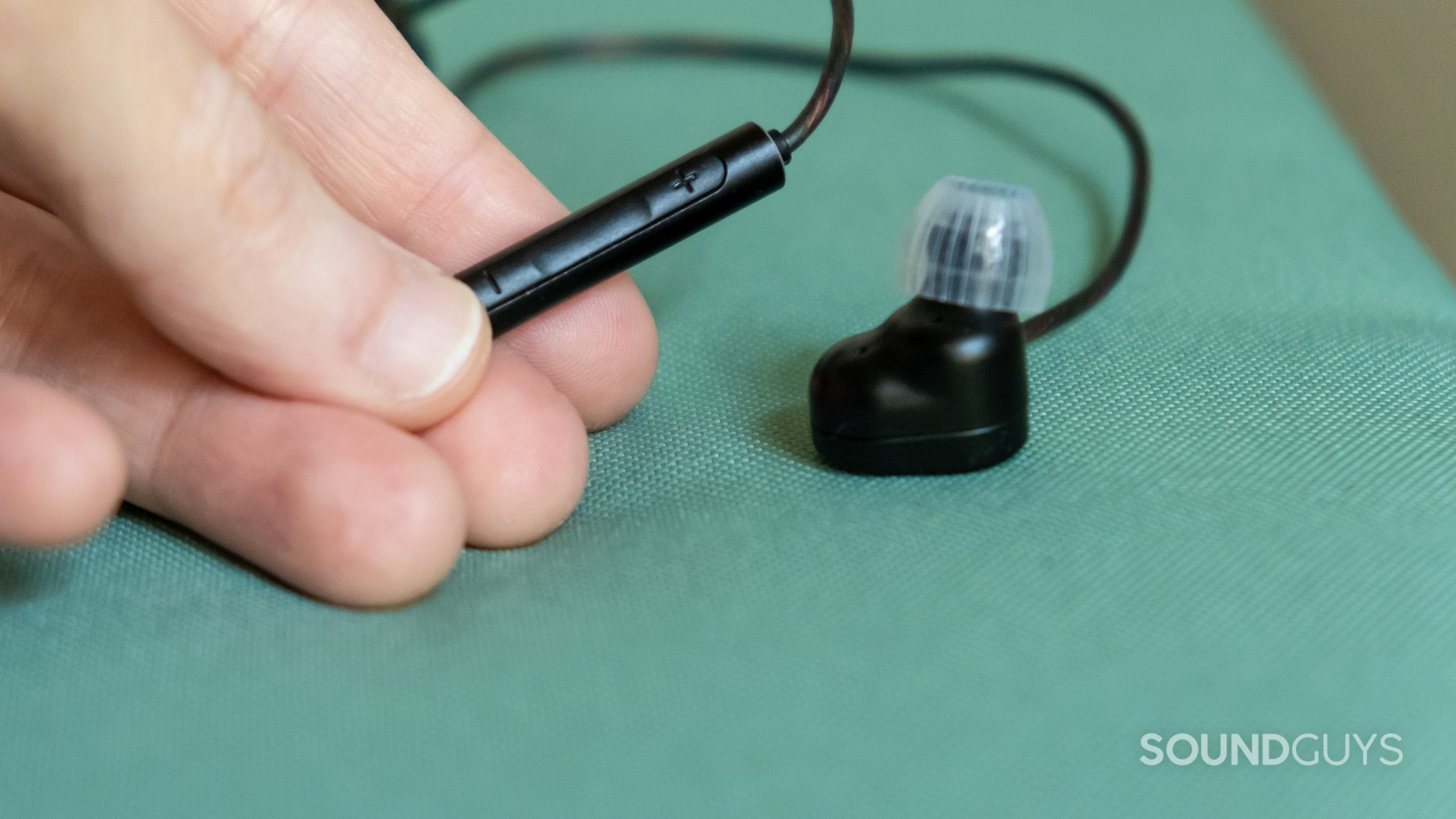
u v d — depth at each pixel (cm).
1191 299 29
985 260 25
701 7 41
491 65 37
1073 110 35
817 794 22
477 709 23
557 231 25
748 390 27
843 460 25
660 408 27
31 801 22
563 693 23
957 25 39
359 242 24
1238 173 32
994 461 25
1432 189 35
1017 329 25
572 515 25
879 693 22
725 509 25
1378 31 37
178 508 24
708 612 23
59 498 23
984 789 22
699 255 30
